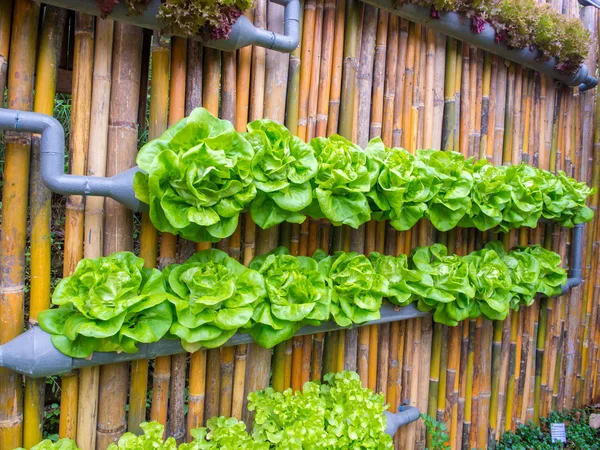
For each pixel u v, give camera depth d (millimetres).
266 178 1034
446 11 1339
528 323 1796
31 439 989
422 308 1373
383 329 1438
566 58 1624
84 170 996
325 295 1132
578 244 1827
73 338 875
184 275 1013
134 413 1080
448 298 1303
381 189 1176
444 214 1306
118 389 1047
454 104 1502
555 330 1896
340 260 1209
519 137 1689
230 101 1134
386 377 1454
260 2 1154
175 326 981
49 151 906
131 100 1036
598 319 2105
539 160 1777
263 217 1063
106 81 1005
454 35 1413
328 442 1124
